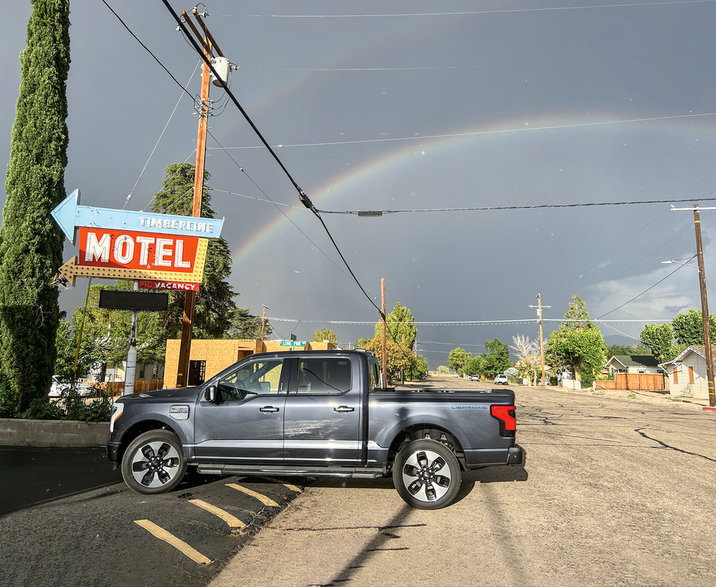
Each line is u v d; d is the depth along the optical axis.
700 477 8.35
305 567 4.39
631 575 4.27
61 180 12.81
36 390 12.04
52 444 10.65
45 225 12.39
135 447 6.83
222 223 12.26
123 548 4.75
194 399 6.90
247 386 7.02
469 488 7.46
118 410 7.03
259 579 4.12
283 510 6.21
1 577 4.05
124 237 12.04
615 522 5.79
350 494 7.04
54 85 12.81
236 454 6.67
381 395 6.66
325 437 6.56
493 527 5.58
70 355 14.40
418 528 5.53
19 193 12.34
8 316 11.93
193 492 6.91
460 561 4.57
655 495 7.09
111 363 31.05
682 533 5.41
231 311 36.44
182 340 13.05
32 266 12.17
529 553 4.79
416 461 6.42
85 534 5.11
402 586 4.02
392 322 64.69
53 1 12.97
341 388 6.76
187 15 11.80
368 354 7.27
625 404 28.61
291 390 6.82
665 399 32.72
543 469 8.88
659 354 63.81
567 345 55.56
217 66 11.98
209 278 33.25
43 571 4.19
